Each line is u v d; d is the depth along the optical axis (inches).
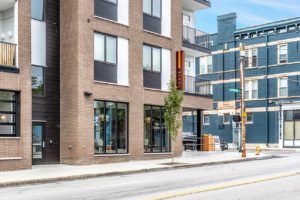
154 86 984.9
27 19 733.9
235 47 1841.8
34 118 797.2
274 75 1722.4
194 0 1162.0
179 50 1061.1
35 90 805.9
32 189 506.3
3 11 768.3
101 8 870.4
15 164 695.1
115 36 894.4
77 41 812.6
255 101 1768.0
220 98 1866.4
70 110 818.2
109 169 717.3
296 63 1664.6
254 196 418.3
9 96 714.2
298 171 684.7
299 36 1662.2
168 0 1041.5
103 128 858.1
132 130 913.5
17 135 706.2
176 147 1038.4
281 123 1685.5
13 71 703.7
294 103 1648.6
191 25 1250.6
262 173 660.1
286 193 439.2
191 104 1130.7
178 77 1042.7
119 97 888.9
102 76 861.2
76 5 820.6
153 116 980.6
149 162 875.4
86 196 430.0
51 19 842.8
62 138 830.5
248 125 1784.0
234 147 1738.4
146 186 508.4
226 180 563.5
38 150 800.9
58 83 844.6
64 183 571.5
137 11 944.9
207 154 1136.2
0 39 765.9
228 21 1867.6
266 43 1744.6
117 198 412.2
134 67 927.7
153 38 983.6
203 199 399.2
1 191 492.7
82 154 801.6
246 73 1798.7
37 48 813.2
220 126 1850.4
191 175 641.6
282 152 1382.9
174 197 413.4
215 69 1898.4
